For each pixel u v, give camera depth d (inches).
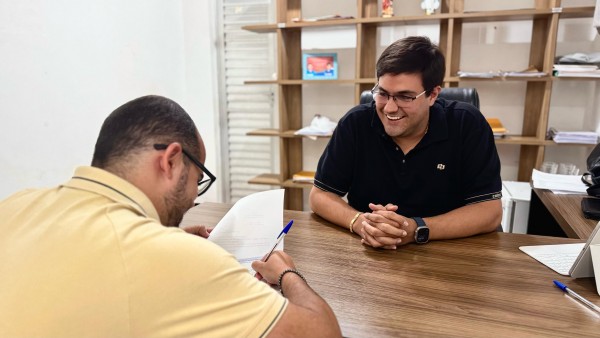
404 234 40.6
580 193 64.9
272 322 20.5
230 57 123.8
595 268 31.8
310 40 101.8
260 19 118.9
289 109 113.4
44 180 82.1
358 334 26.6
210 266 20.3
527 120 98.6
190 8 120.3
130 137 24.0
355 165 55.6
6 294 19.3
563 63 86.3
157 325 18.8
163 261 19.5
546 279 33.9
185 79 125.9
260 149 127.8
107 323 18.5
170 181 25.2
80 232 20.4
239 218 39.3
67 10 84.7
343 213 47.4
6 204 24.9
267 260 31.1
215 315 19.7
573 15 86.2
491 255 39.0
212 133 126.8
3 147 73.2
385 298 31.0
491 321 27.9
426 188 53.7
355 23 95.3
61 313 18.5
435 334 26.5
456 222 43.9
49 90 81.9
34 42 77.9
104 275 19.0
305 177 110.3
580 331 26.8
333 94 114.4
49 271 19.3
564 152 99.4
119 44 99.6
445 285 33.0
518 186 91.0
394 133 49.6
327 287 32.9
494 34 98.4
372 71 105.0
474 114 52.7
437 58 46.9
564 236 63.6
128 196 23.2
